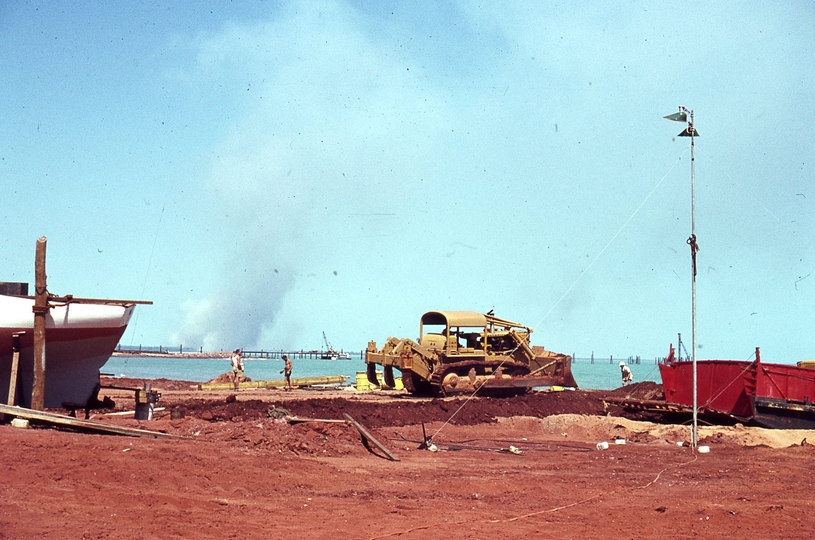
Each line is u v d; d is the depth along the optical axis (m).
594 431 22.05
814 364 25.55
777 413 22.11
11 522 8.44
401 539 8.99
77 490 10.00
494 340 33.44
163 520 9.10
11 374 15.69
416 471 14.00
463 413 24.14
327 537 8.92
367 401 25.78
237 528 9.05
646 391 30.67
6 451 11.17
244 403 21.88
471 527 9.72
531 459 16.70
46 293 15.73
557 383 33.47
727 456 17.77
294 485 11.73
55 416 13.65
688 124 19.42
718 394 23.34
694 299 19.33
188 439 14.30
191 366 108.88
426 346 32.88
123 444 12.65
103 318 17.45
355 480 12.57
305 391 35.91
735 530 10.02
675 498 12.14
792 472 15.15
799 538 9.70
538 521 10.27
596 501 11.79
